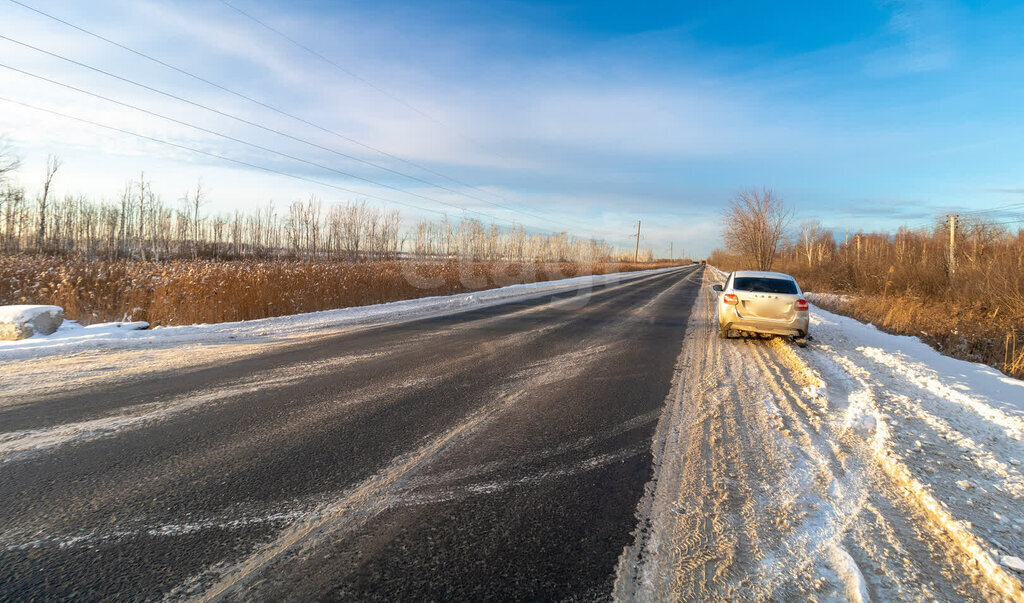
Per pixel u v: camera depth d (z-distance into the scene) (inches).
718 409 206.7
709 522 114.4
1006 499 127.8
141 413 185.5
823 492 131.2
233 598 85.0
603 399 220.4
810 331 458.0
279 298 541.6
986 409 200.4
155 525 108.0
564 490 129.9
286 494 124.0
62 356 287.3
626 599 87.3
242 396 211.6
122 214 1702.8
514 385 241.8
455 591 88.4
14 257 645.9
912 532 112.6
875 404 209.5
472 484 132.3
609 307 658.8
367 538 105.3
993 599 88.9
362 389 227.5
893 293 808.3
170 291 471.8
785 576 94.3
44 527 106.0
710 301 808.9
